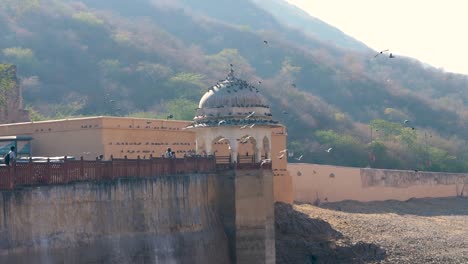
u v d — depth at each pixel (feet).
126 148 463.83
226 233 402.11
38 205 288.51
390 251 519.19
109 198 324.60
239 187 402.93
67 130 466.70
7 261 271.49
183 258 366.63
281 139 563.48
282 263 480.64
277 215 519.60
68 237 300.61
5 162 298.15
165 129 490.08
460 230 618.85
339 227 549.54
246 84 440.86
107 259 318.04
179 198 371.35
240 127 420.36
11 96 605.31
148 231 346.13
